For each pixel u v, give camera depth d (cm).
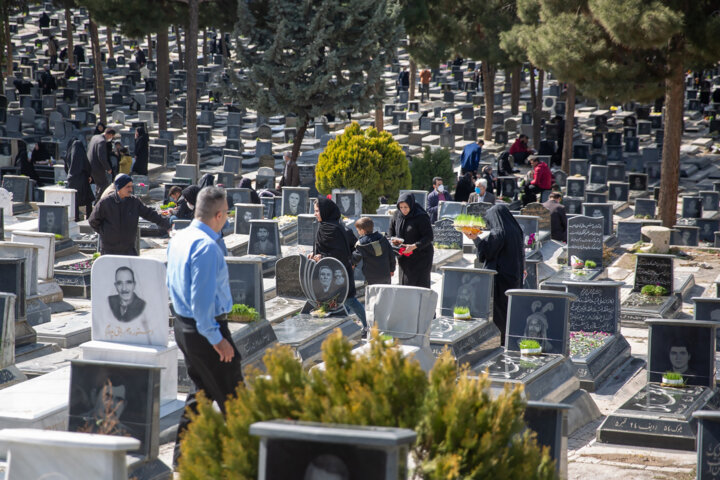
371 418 351
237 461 345
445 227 1795
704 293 1515
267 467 307
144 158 3366
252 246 1622
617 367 995
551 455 532
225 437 355
